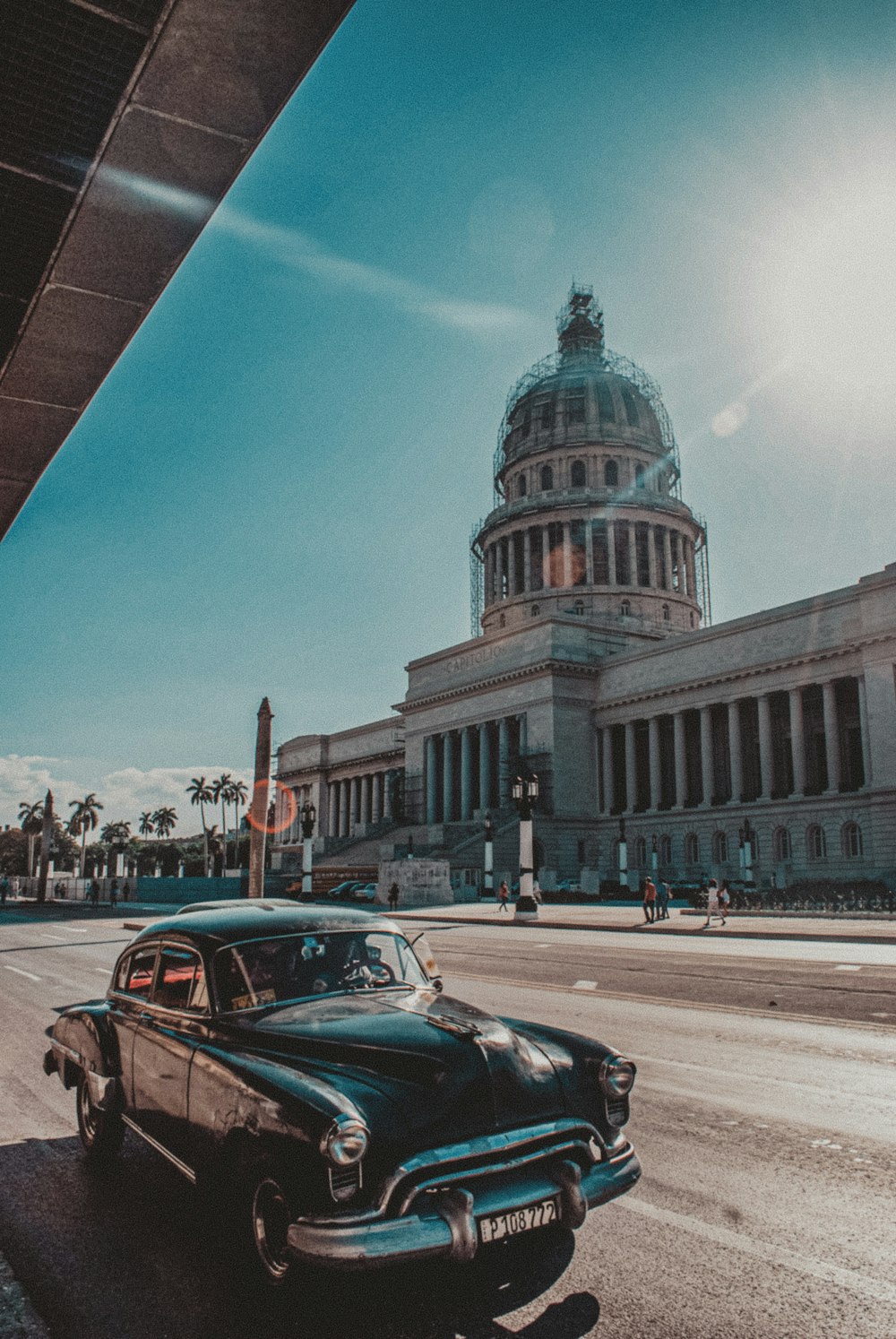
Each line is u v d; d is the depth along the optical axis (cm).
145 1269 534
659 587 10012
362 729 11388
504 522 10531
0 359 819
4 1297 493
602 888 6291
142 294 739
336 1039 516
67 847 16512
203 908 714
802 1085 916
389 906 5519
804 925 3331
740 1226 569
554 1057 535
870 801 6016
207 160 611
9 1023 1403
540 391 11038
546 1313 465
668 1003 1447
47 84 552
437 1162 440
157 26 514
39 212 648
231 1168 496
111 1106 675
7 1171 712
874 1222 574
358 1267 404
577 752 8156
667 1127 777
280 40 527
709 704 7300
